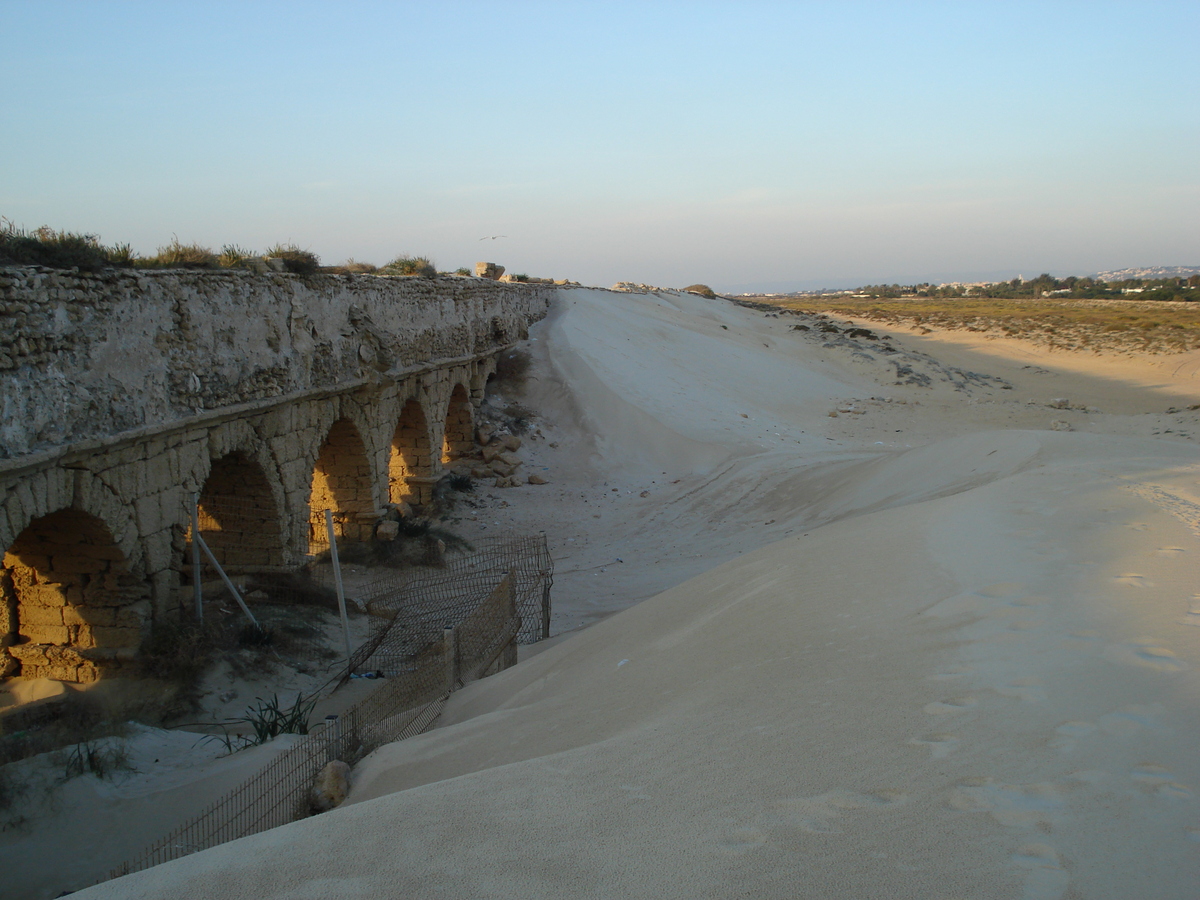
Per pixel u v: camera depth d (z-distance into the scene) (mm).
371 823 4617
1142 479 11727
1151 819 3322
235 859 4359
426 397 25969
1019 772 3893
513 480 29766
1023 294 148500
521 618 15055
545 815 4484
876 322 86188
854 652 6328
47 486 10750
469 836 4285
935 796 3828
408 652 14672
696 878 3498
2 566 12727
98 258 12336
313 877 3990
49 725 11328
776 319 73688
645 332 49094
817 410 43281
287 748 9742
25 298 10406
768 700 5859
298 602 16547
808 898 3213
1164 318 78688
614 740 5945
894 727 4727
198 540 14102
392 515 22562
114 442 11734
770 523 23344
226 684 13000
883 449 33812
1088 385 51875
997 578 7277
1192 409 40906
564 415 35344
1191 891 2857
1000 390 50531
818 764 4477
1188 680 4496
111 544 12203
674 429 33938
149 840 8172
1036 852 3236
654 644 9297
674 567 20469
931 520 10695
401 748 8508
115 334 12023
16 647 12820
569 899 3496
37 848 8117
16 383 10250
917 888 3146
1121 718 4219
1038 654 5348
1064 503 10398
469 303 31000
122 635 12836
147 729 11180
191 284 13766
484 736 7938
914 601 7207
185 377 13523
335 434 20812
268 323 16109
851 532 11578
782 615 8000
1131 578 6637
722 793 4395
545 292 49625
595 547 23375
